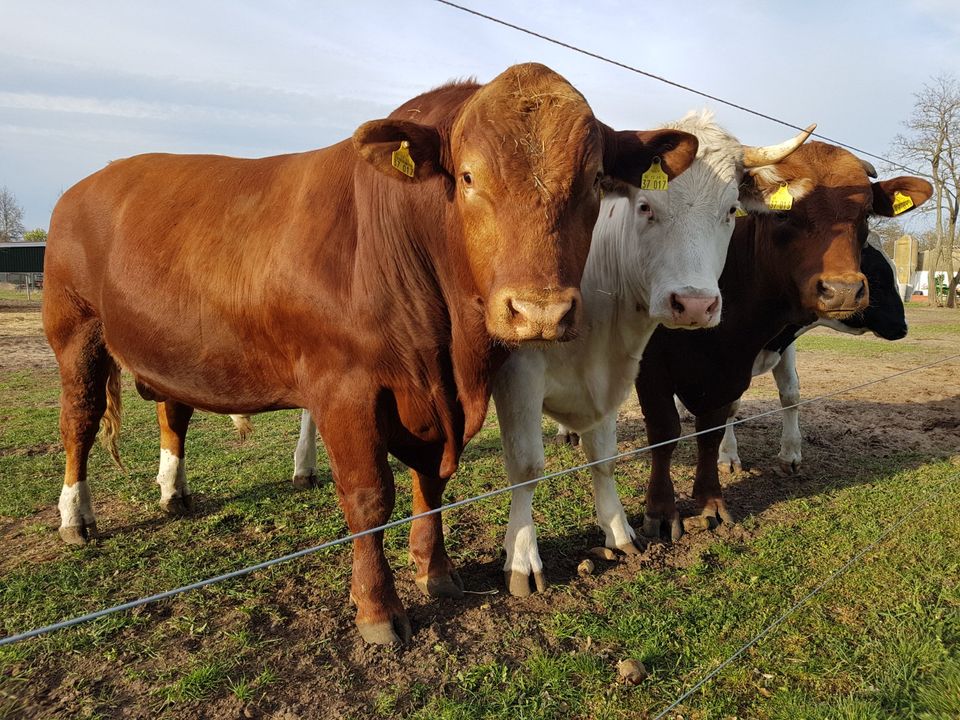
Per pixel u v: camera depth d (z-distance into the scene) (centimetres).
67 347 463
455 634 357
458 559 449
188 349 389
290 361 362
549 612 381
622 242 429
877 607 380
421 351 336
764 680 315
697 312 382
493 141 261
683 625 363
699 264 397
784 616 357
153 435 778
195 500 553
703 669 325
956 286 4206
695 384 511
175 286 387
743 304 507
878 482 614
